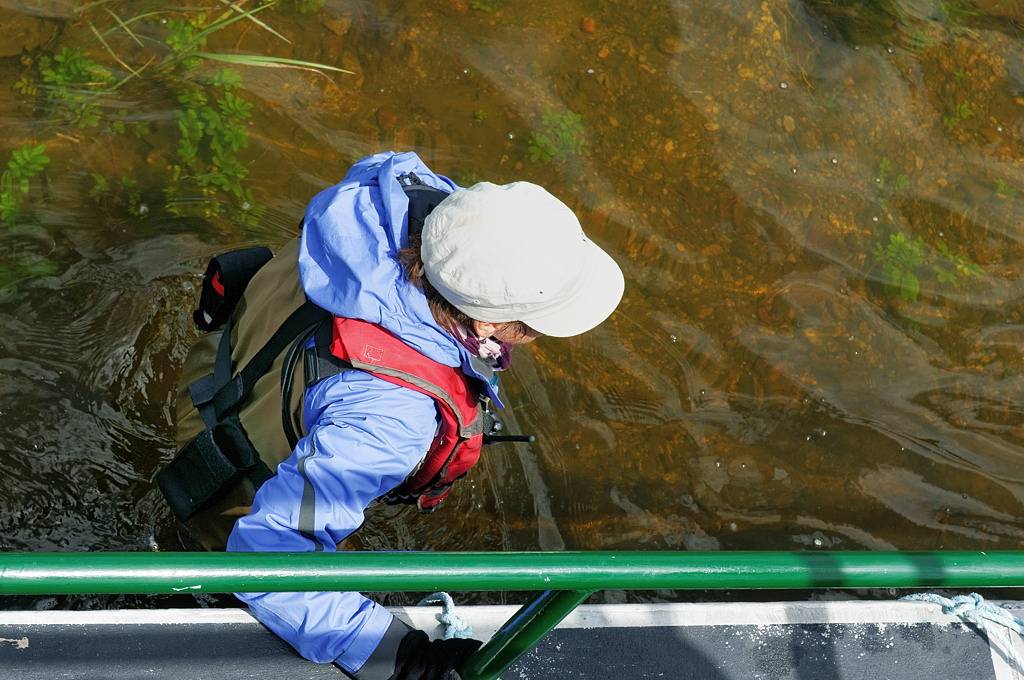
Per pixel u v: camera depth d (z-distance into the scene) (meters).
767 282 4.33
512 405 3.88
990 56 5.34
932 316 4.40
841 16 5.30
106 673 2.24
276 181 4.20
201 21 4.62
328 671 2.32
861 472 3.99
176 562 1.48
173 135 4.25
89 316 3.75
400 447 2.03
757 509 3.85
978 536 3.94
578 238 2.04
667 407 3.99
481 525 3.63
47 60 4.38
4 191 3.97
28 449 3.42
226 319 2.71
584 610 2.49
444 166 4.35
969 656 2.57
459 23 4.81
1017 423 4.21
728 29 5.07
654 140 4.61
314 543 2.00
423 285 2.03
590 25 4.94
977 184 4.84
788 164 4.68
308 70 4.54
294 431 2.19
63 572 1.42
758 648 2.51
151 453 3.49
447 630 2.45
